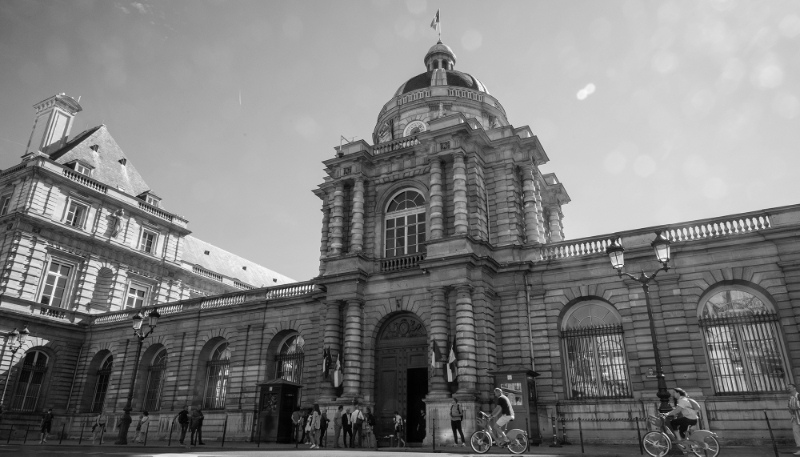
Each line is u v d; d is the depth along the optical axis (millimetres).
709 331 22500
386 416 26359
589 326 24766
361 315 27828
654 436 15086
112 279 46594
